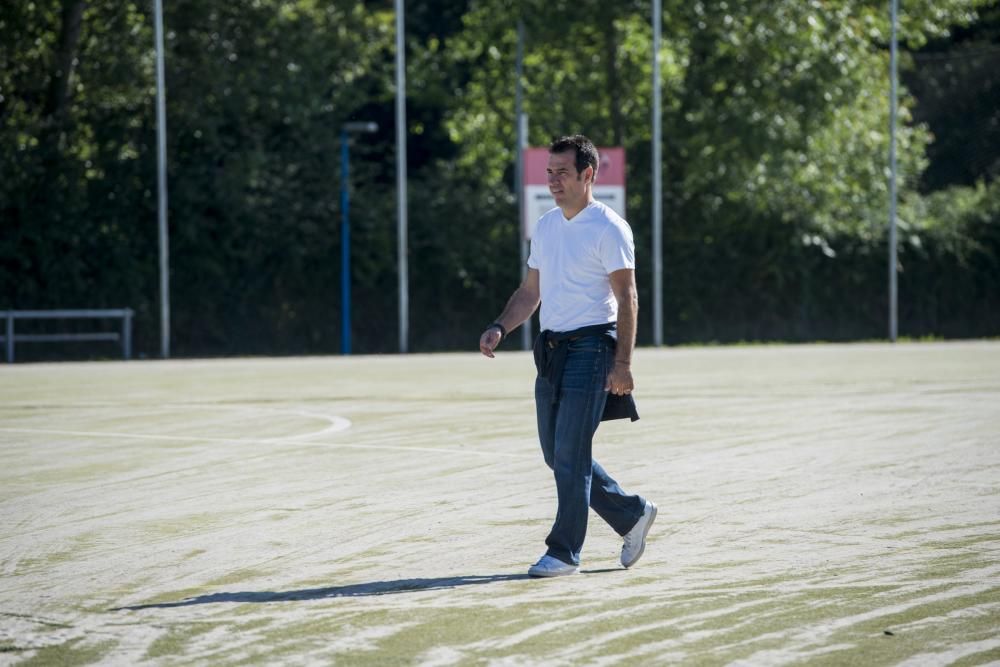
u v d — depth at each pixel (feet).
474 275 357.20
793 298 380.99
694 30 356.59
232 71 338.75
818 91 357.41
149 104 329.31
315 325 346.33
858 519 79.25
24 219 314.14
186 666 47.85
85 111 324.19
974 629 52.95
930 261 393.29
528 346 338.75
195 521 79.36
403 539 73.51
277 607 57.16
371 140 436.76
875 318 387.55
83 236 318.45
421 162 451.12
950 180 513.86
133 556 68.80
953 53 522.06
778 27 354.33
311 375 221.46
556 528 64.54
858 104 378.32
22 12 314.76
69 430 131.34
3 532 75.87
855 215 384.47
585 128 379.76
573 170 64.28
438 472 100.07
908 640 51.26
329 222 342.85
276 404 161.48
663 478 96.27
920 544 71.26
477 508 83.82
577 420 64.13
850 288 384.47
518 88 354.95
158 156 297.33
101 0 322.96
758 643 50.78
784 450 112.47
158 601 58.49
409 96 407.03
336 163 346.13
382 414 147.02
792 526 76.95
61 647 50.55
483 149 408.26
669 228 377.50
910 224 392.06
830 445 115.85
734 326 378.73
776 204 372.79
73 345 320.09
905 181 442.50
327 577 63.57
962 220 398.62
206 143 331.16
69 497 88.74
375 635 52.21
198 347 335.88
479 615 55.57
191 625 53.98
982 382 190.19
